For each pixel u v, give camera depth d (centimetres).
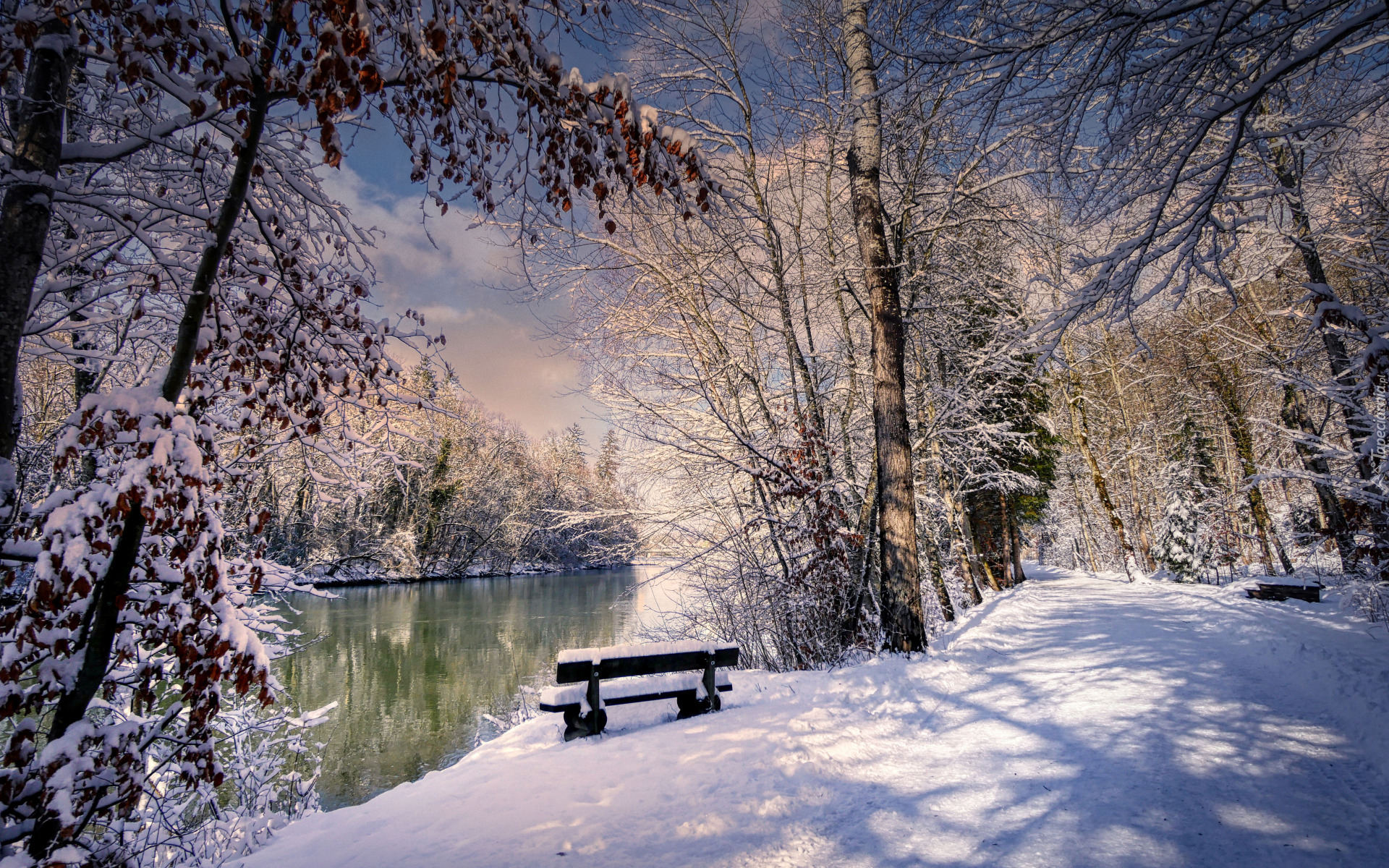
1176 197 565
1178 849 319
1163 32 501
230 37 321
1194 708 562
